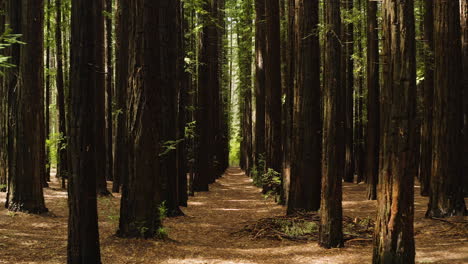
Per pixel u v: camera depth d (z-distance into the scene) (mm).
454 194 11086
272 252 8797
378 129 16406
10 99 11961
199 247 9180
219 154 31281
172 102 13500
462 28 14078
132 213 9188
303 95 12938
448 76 11102
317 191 12867
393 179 5711
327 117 8633
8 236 9047
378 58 16984
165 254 8258
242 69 29891
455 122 11125
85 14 6051
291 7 14047
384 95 5754
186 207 15797
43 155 17656
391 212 5734
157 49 9219
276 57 17172
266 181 16812
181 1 16891
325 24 8555
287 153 15516
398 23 5570
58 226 10625
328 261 7812
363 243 9117
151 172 9258
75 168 6230
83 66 6082
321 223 9016
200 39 21672
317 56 13031
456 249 8164
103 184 16609
